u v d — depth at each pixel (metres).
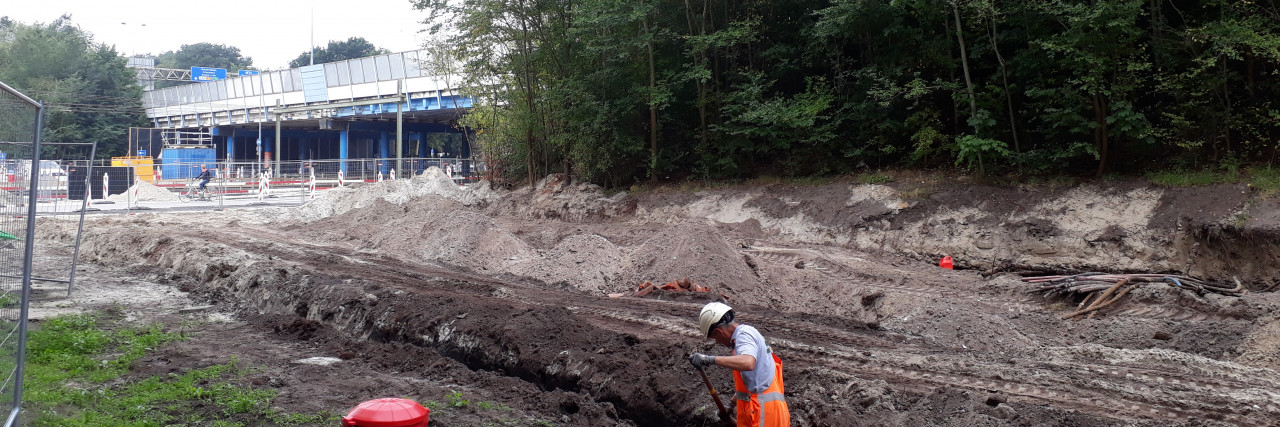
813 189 21.20
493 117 29.69
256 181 42.53
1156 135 16.98
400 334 10.91
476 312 10.85
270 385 8.52
